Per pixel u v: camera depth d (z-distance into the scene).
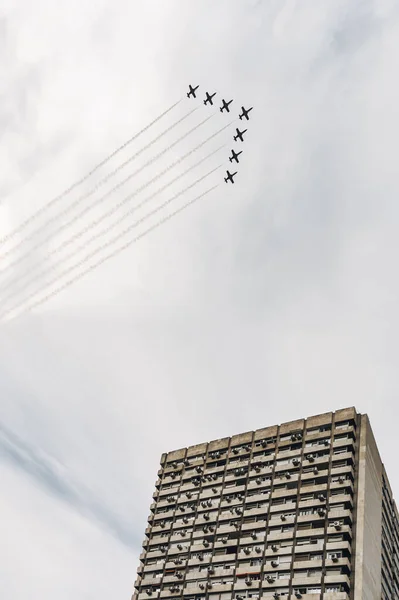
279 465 85.00
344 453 80.81
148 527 90.12
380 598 77.00
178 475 94.38
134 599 82.56
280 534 77.25
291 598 70.12
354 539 73.31
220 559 79.44
